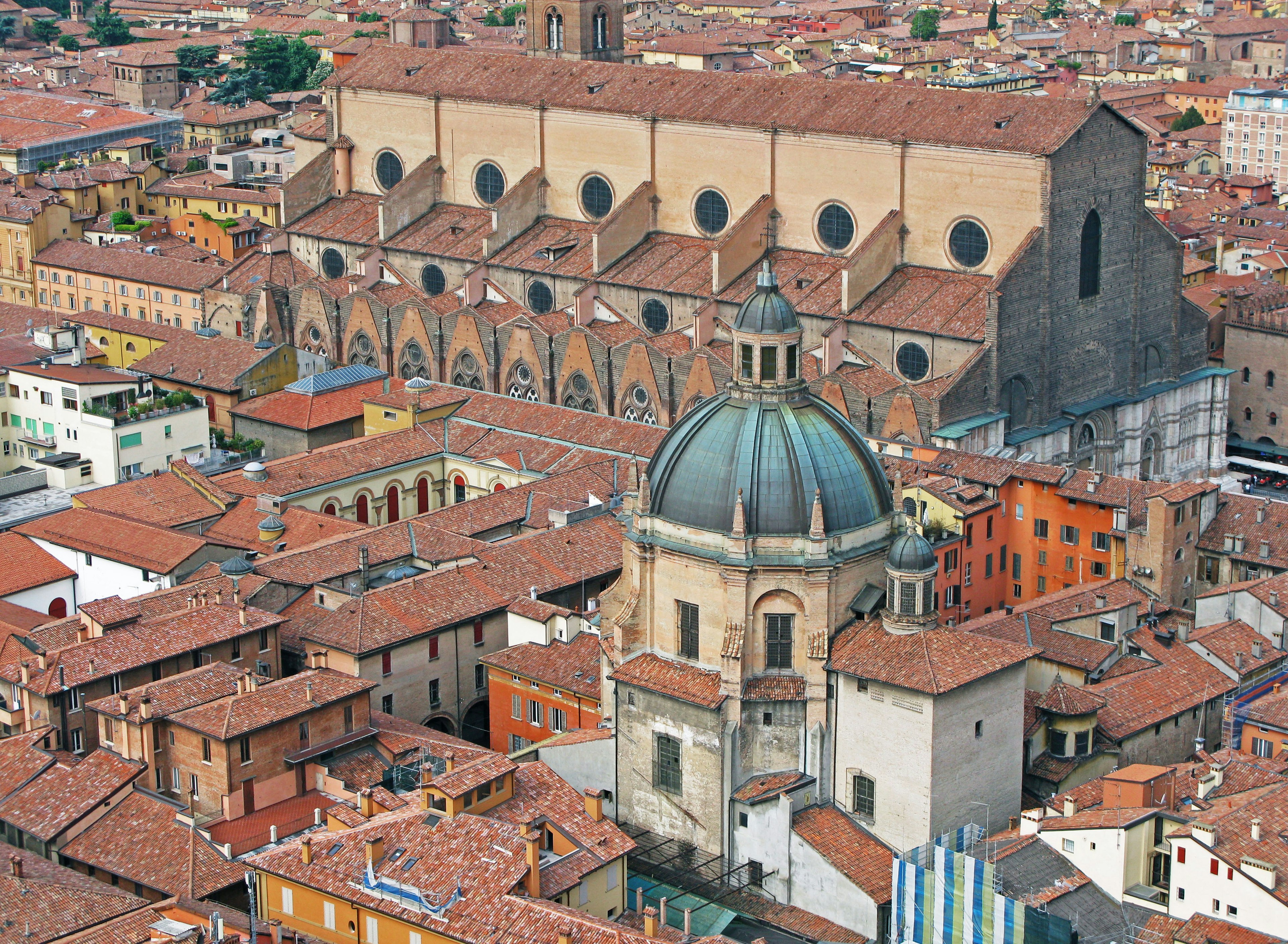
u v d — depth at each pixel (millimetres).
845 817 170500
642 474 184000
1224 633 199500
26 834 167000
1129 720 184250
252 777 170875
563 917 145125
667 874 173750
